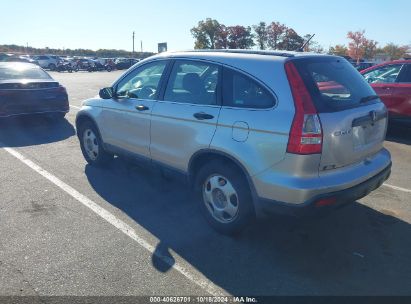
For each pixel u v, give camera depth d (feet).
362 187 11.70
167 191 16.74
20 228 13.21
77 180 17.93
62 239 12.52
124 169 19.45
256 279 10.63
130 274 10.73
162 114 14.21
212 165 12.62
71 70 153.99
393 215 14.60
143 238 12.69
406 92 25.93
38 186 17.15
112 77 103.24
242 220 12.17
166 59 14.84
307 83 10.89
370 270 11.09
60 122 32.24
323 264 11.35
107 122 17.44
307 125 10.43
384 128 13.53
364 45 155.84
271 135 10.89
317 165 10.68
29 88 29.60
